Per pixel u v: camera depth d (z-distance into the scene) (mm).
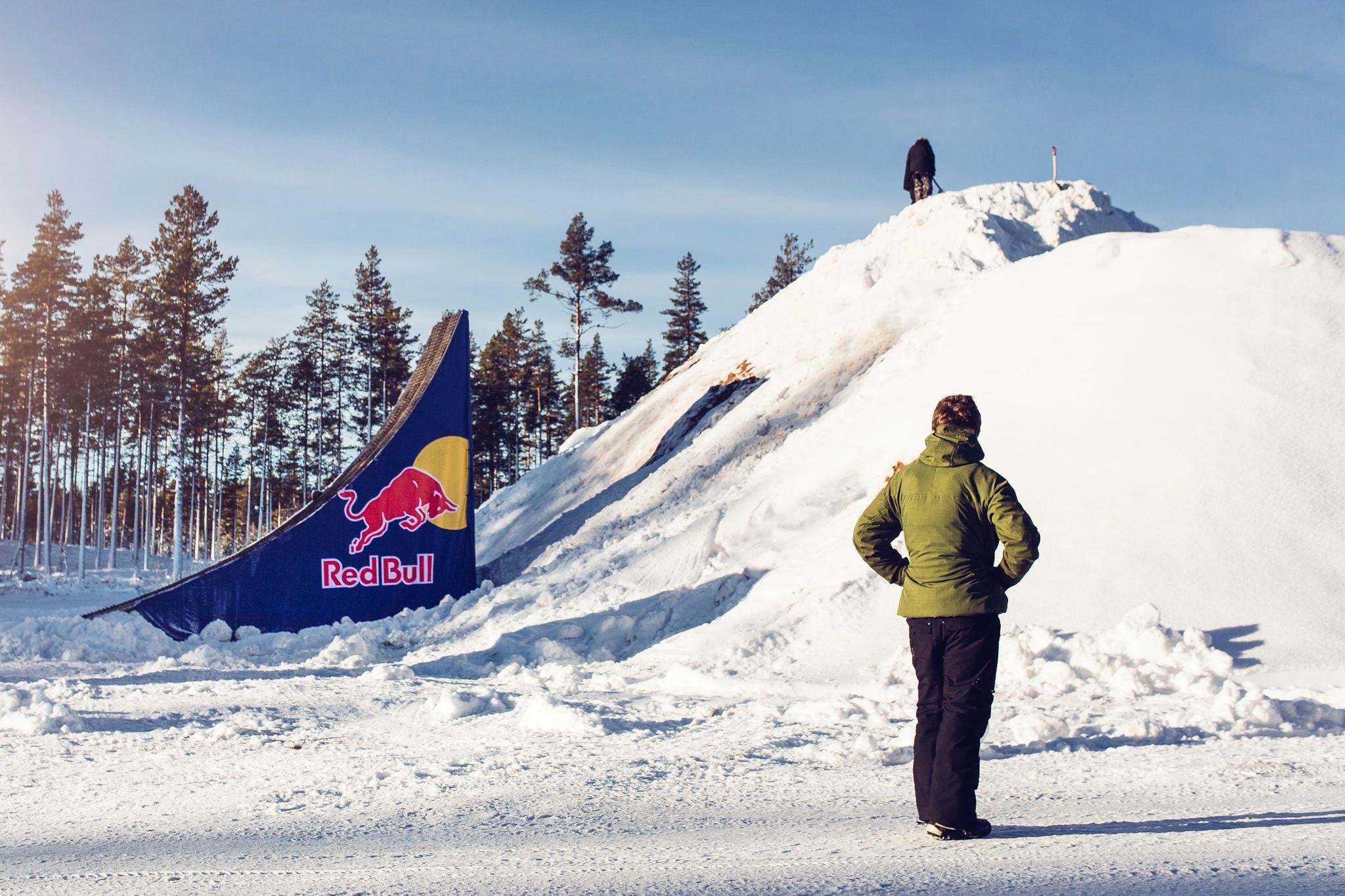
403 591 17172
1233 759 5711
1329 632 9242
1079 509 11164
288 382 69938
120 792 5348
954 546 3992
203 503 77938
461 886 3314
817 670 10109
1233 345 12305
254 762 6242
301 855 3869
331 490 17109
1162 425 11695
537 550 18719
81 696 9625
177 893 3312
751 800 4855
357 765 6023
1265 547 10203
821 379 18906
